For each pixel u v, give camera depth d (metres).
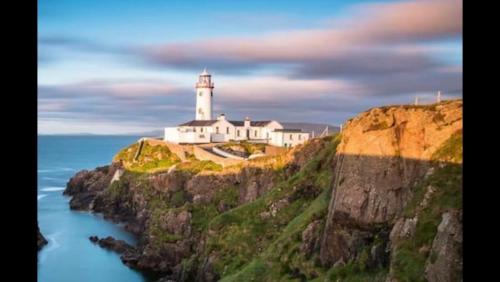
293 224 64.56
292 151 95.00
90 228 112.31
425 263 36.34
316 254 55.59
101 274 79.94
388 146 52.09
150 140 147.12
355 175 53.62
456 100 52.12
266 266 60.22
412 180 49.28
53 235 104.44
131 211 122.81
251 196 93.88
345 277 47.25
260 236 71.75
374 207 50.78
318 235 57.19
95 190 144.75
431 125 49.62
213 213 94.19
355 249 49.62
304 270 55.03
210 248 74.12
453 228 34.16
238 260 69.31
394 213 49.44
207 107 174.25
